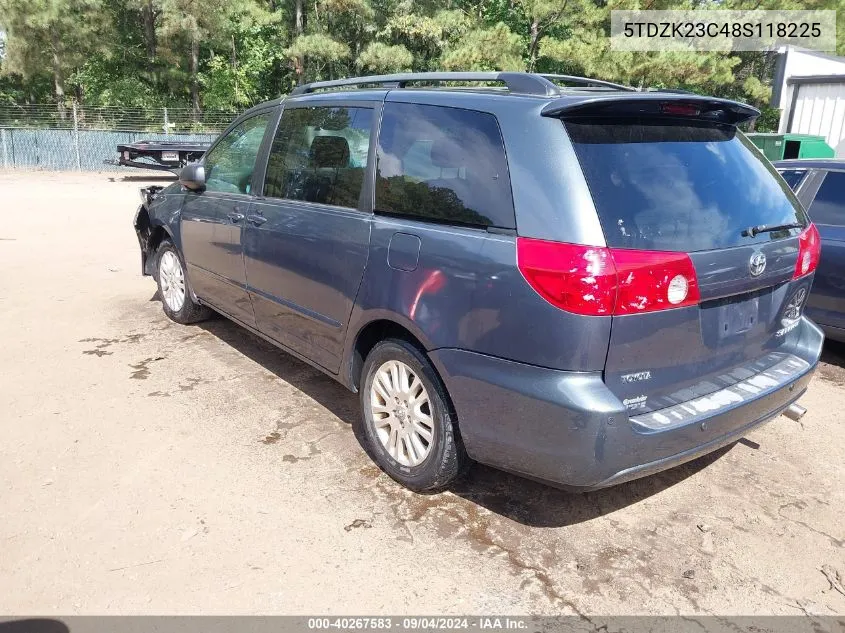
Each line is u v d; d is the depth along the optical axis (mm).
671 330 2672
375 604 2611
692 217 2756
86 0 27703
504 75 3051
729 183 2990
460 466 3141
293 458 3639
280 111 4312
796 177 5512
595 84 3717
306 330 3908
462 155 2982
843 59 18312
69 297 6691
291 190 4031
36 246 9234
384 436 3439
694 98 2809
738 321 2973
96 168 23641
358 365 3609
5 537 2920
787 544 3033
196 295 5387
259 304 4359
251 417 4105
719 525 3162
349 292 3449
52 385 4512
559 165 2627
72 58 28469
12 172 21703
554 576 2793
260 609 2570
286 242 3928
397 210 3252
